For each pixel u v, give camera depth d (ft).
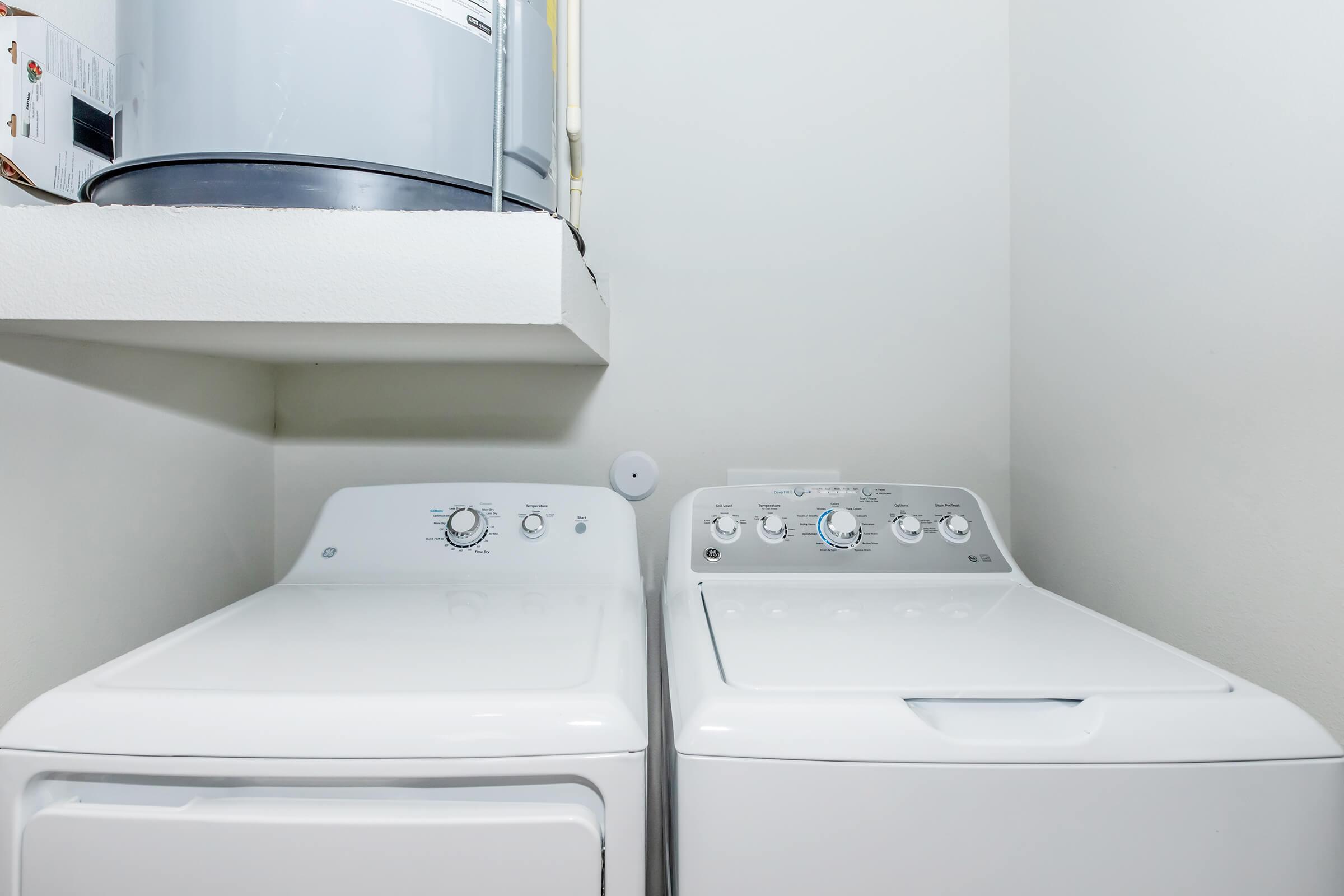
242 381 3.87
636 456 4.17
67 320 2.15
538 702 1.79
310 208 2.20
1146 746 1.72
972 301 4.24
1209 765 1.71
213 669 2.00
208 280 2.15
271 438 4.17
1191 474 2.77
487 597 2.88
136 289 2.14
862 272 4.21
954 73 4.22
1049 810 1.71
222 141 2.16
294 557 4.19
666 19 4.17
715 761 1.73
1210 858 1.70
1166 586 2.92
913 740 1.73
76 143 2.69
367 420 4.19
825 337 4.21
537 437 4.20
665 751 2.66
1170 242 2.88
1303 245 2.25
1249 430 2.48
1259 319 2.43
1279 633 2.35
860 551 3.21
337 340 2.77
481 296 2.20
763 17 4.19
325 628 2.42
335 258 2.18
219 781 1.76
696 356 4.20
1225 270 2.58
